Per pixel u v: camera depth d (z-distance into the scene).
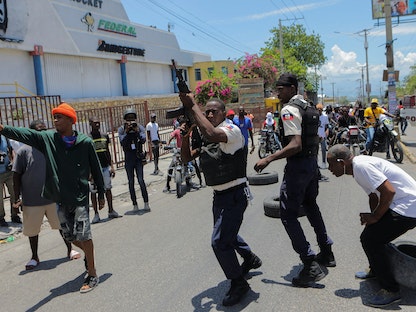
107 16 29.91
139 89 34.81
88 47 27.72
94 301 4.25
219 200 3.87
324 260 4.62
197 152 4.23
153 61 36.19
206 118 3.72
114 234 6.68
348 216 6.68
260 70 34.84
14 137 4.25
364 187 3.76
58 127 4.45
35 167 5.37
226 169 3.77
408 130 27.09
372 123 12.75
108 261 5.38
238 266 3.89
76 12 26.72
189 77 44.53
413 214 3.60
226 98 29.28
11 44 21.67
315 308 3.71
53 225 5.52
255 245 5.49
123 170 13.49
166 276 4.71
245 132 12.77
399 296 3.68
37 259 5.56
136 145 8.16
